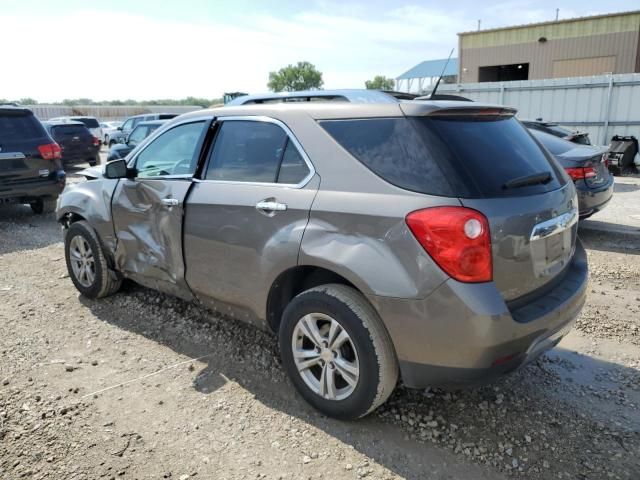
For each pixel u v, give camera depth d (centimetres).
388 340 275
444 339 253
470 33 2650
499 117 314
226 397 325
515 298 268
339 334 287
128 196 418
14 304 477
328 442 283
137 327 425
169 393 329
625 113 1446
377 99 391
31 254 654
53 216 903
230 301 351
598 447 280
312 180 300
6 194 784
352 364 287
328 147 298
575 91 1512
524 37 2489
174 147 395
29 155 802
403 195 263
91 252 466
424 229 251
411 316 258
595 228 782
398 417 305
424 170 263
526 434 291
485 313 245
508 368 263
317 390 304
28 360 371
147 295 488
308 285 327
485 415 308
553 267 295
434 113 275
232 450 277
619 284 536
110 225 439
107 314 451
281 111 328
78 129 1747
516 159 290
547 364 371
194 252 365
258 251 319
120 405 316
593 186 686
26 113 818
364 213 271
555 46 2425
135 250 420
